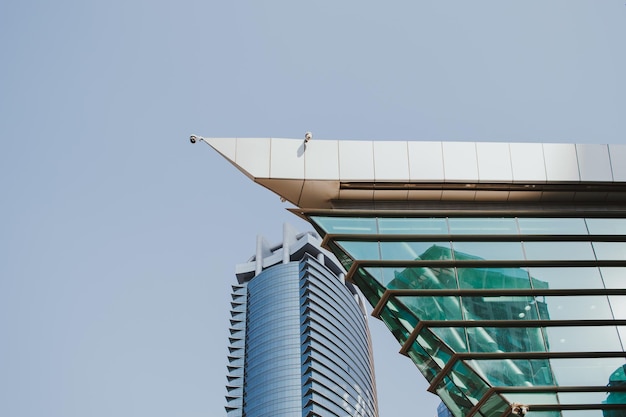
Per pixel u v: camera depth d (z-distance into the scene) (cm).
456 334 2117
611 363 2094
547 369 2066
